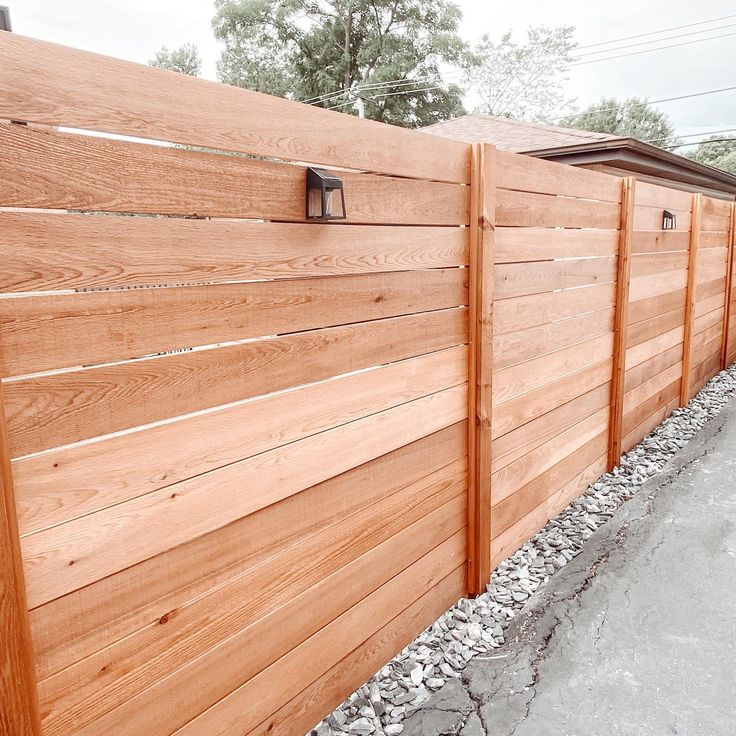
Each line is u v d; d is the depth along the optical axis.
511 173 2.84
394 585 2.43
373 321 2.14
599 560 3.40
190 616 1.65
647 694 2.40
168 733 1.63
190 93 1.48
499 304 2.90
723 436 5.40
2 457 1.19
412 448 2.44
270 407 1.79
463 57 27.78
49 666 1.35
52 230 1.26
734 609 2.95
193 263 1.53
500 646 2.69
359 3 26.98
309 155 1.81
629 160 7.50
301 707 2.05
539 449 3.49
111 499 1.43
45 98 1.22
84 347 1.34
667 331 5.48
